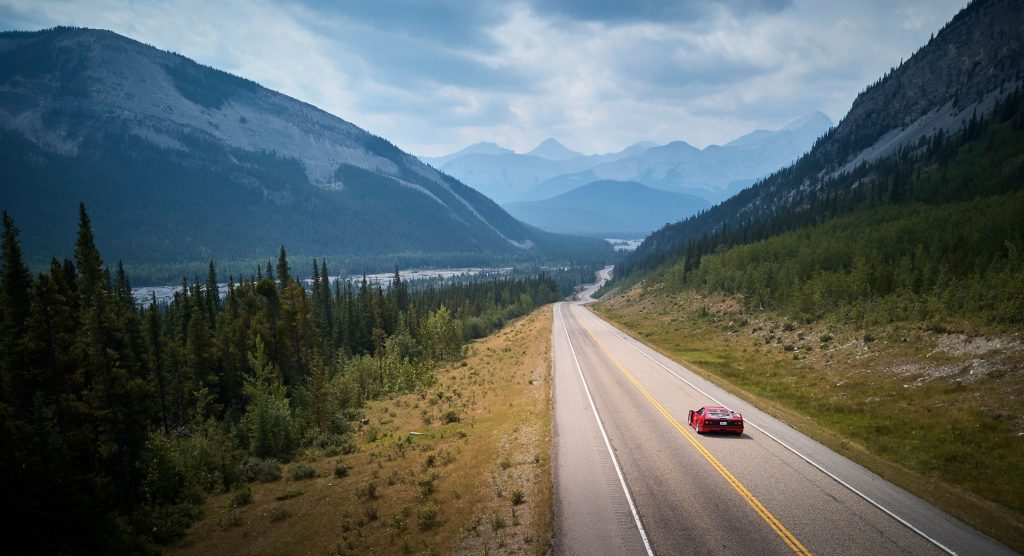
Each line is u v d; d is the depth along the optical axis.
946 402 27.53
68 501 17.44
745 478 19.44
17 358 26.53
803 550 14.16
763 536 14.94
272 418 32.88
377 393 55.66
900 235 84.62
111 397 27.73
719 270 99.81
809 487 18.62
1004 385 26.81
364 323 96.25
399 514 18.95
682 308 93.31
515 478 20.38
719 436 25.00
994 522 16.14
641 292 138.12
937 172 151.25
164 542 19.88
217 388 50.38
